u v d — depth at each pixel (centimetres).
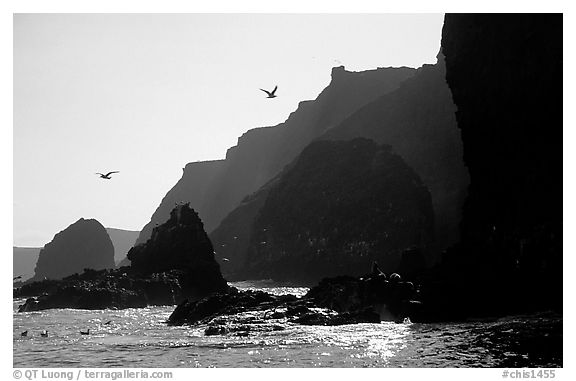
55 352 3950
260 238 16012
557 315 4594
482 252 5794
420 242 13625
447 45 7781
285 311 5119
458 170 15638
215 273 9288
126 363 3494
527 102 6078
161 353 3803
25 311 7581
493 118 6700
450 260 6159
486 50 6769
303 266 14425
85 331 4931
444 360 3262
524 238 5422
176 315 5812
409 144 17162
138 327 5425
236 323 4966
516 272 5147
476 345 3628
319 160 16888
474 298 4972
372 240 13950
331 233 14612
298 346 3859
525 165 6088
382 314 5147
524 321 4416
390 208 14312
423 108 17588
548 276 4981
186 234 9575
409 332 4256
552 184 5619
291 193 16325
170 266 9256
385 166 15475
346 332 4369
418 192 14488
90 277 9538
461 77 7331
